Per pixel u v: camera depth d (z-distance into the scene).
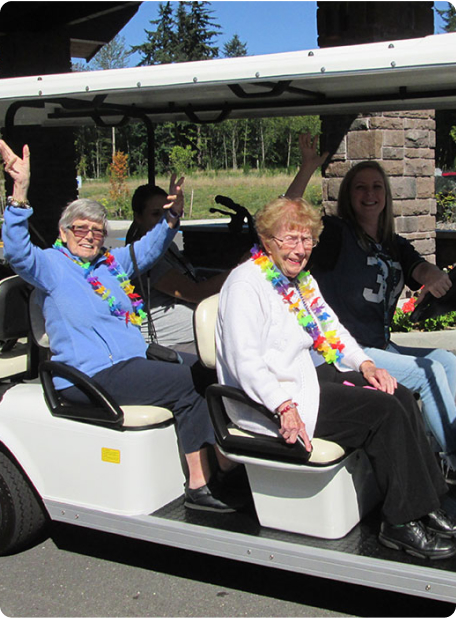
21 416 2.89
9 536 2.97
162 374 2.76
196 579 2.82
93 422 2.75
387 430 2.36
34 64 8.27
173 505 2.78
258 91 3.43
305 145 3.43
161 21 42.91
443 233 7.41
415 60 2.21
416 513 2.33
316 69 2.33
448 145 21.70
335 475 2.42
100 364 2.82
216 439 2.57
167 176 25.06
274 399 2.35
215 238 7.65
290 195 3.41
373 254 3.15
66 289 2.81
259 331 2.47
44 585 2.78
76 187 8.68
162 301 3.29
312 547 2.40
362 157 6.62
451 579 2.17
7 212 2.69
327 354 2.71
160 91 2.98
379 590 2.72
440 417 2.86
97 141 30.62
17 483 2.94
